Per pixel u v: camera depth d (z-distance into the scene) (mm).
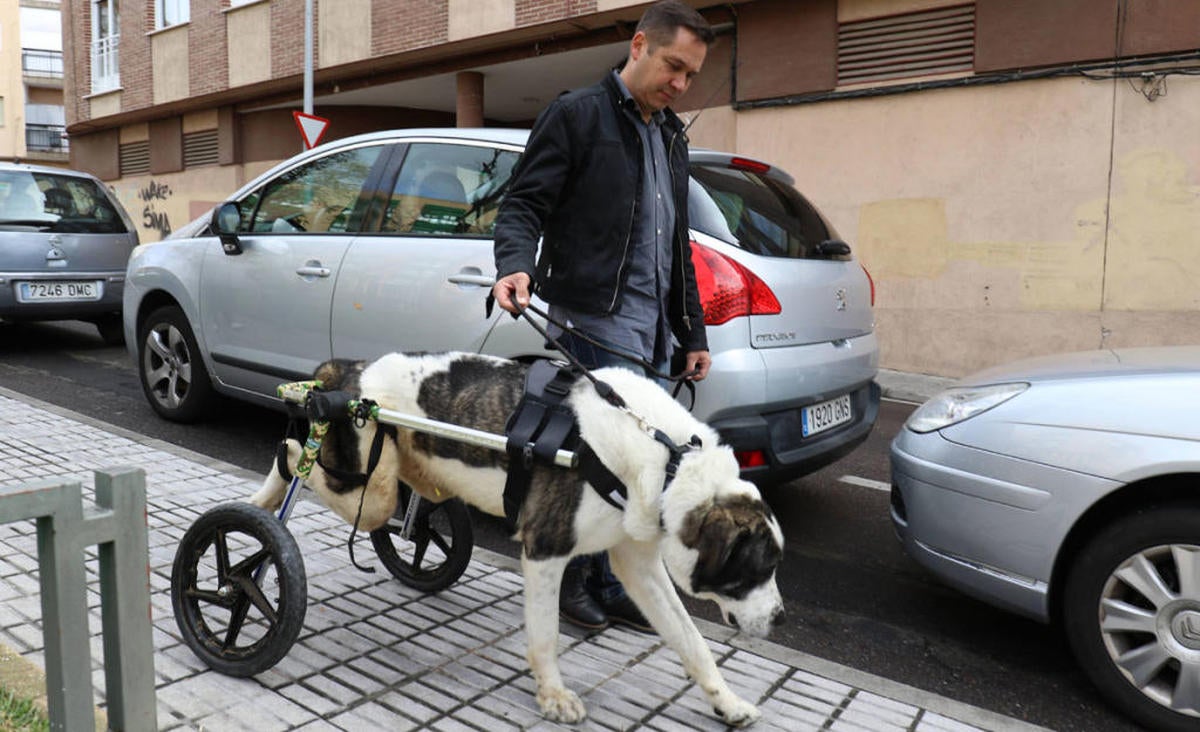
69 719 1825
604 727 2609
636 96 2984
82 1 21781
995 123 9430
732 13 11031
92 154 23188
